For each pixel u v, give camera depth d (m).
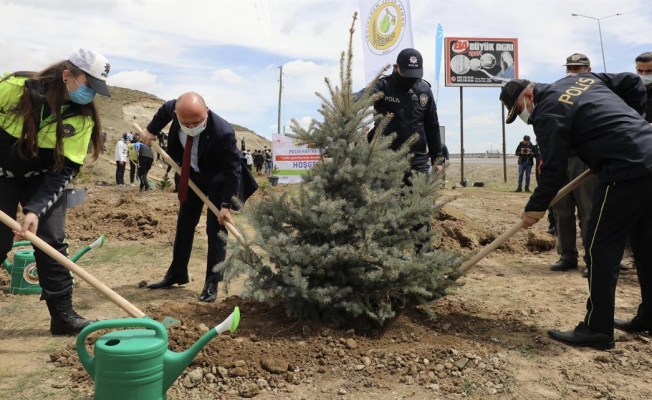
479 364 3.32
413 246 3.94
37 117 3.42
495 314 4.30
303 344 3.41
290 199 3.90
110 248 7.16
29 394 2.93
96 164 25.00
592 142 3.52
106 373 2.41
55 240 3.73
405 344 3.58
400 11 10.06
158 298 4.89
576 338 3.65
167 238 7.95
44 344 3.68
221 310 4.04
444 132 14.32
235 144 4.69
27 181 3.71
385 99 4.92
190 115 4.30
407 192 3.92
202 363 3.17
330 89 3.77
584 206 5.59
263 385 3.01
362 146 3.75
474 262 3.94
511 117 3.92
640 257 3.77
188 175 4.64
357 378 3.11
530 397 2.95
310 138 3.81
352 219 3.64
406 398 2.93
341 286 3.72
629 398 2.94
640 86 3.93
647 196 3.42
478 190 18.28
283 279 3.64
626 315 4.38
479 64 23.17
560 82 3.75
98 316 4.32
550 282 5.49
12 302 4.66
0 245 3.62
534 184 22.95
